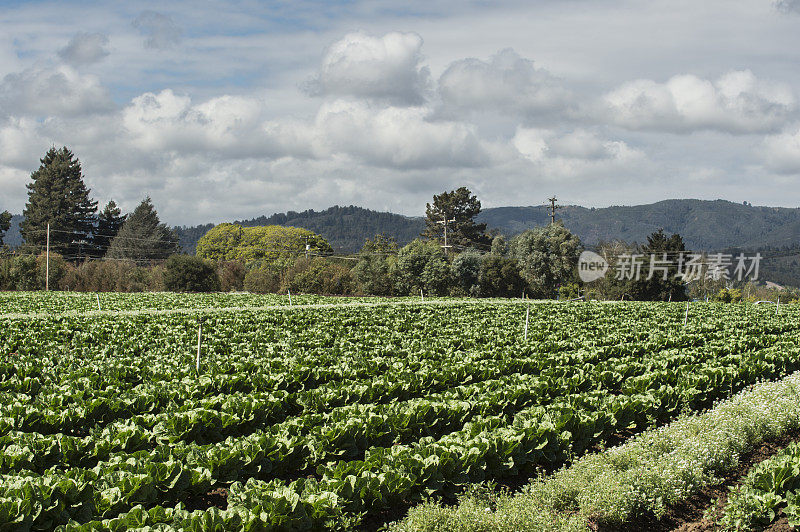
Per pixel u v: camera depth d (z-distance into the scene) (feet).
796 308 187.01
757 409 50.06
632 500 34.68
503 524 29.91
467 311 152.25
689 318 149.79
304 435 44.50
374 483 34.14
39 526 30.55
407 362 72.64
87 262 284.00
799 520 33.86
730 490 38.19
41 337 95.14
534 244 291.99
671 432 45.29
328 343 94.84
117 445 40.68
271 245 386.52
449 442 40.75
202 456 37.78
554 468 43.68
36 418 45.47
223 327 109.40
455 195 404.57
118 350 82.94
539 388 56.95
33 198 373.20
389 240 440.04
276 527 30.19
